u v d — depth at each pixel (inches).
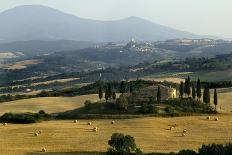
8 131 6102.4
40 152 4901.6
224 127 6245.1
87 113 7470.5
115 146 4744.1
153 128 6220.5
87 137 5679.1
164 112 7253.9
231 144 4559.5
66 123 6717.5
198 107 7588.6
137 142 5398.6
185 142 5408.5
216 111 7381.9
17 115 7037.4
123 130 6107.3
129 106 7549.2
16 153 4835.1
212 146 4512.8
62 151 4958.2
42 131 6053.2
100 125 6486.2
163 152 4825.3
